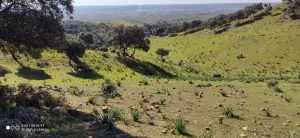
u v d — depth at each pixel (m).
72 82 36.81
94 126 10.99
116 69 67.06
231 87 25.50
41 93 14.66
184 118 13.21
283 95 21.11
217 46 129.00
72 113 12.82
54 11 16.12
